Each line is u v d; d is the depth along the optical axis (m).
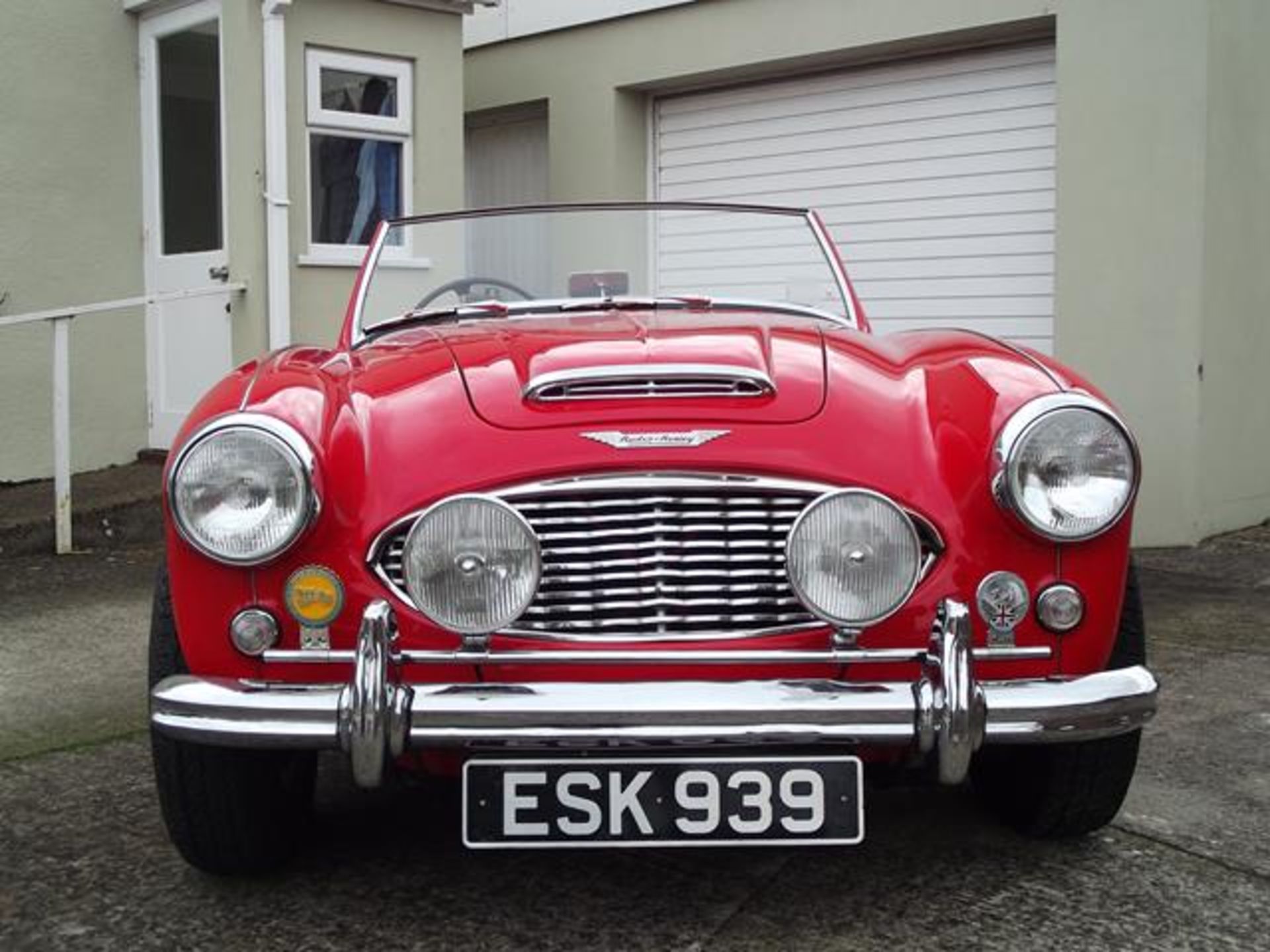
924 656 2.36
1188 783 3.35
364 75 7.38
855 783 2.37
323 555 2.42
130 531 6.46
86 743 3.70
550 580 2.41
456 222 3.90
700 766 2.37
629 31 8.55
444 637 2.38
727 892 2.71
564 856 2.90
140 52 7.54
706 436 2.47
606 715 2.25
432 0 7.50
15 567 5.98
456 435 2.51
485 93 9.47
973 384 2.63
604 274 3.94
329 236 7.32
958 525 2.44
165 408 7.54
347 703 2.27
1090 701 2.37
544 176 9.46
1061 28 6.68
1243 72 6.66
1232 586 5.76
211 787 2.57
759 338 2.96
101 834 3.05
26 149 7.16
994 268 7.29
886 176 7.69
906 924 2.56
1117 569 2.50
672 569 2.42
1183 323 6.45
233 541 2.36
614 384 2.66
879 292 7.78
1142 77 6.45
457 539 2.31
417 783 2.85
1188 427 6.48
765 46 7.89
